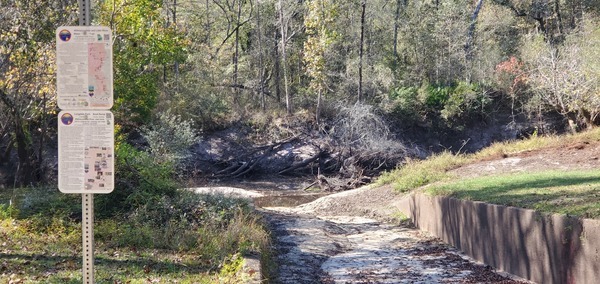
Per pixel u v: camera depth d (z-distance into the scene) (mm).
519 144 23203
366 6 43000
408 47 47281
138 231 11992
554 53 27344
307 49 38781
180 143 22797
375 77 41719
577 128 25875
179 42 24688
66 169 5309
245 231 12438
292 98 42625
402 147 35781
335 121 37906
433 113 41938
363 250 14727
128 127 28938
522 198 12117
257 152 36469
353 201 23750
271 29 44750
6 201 14836
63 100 5324
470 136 41844
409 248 14906
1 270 8664
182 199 14281
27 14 17875
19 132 21719
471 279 10977
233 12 44500
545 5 45906
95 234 11781
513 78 41656
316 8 38000
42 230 12039
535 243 10070
